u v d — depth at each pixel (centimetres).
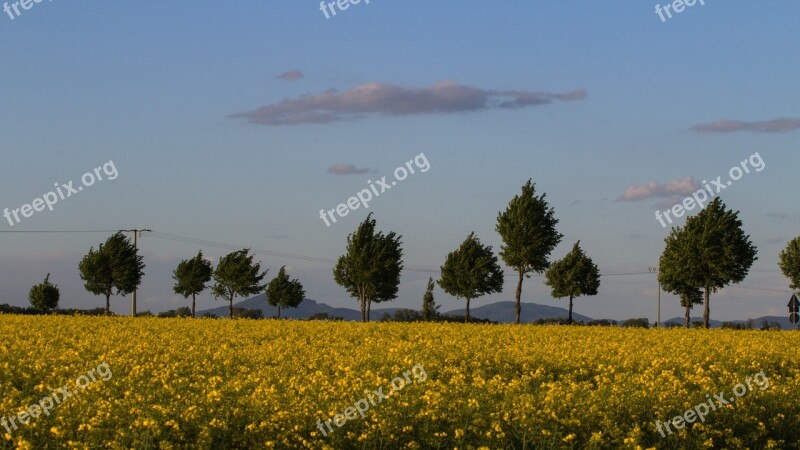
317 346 3075
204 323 4466
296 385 1767
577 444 1438
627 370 2395
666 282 6009
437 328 4100
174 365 2172
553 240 6456
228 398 1545
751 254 5681
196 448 1281
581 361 2511
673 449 1466
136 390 1741
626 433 1461
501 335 3750
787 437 1577
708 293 5878
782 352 2941
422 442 1397
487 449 1239
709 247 5662
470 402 1524
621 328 4550
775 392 1805
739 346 3116
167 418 1390
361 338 3541
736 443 1465
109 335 3412
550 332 4050
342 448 1381
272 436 1365
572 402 1612
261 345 3145
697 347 3058
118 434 1295
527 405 1501
